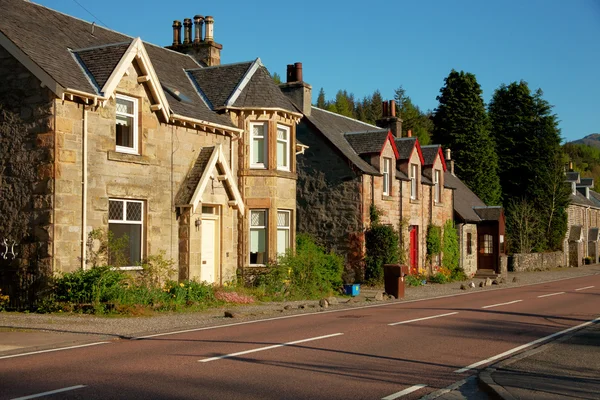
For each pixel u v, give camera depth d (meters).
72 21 23.17
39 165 18.12
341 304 22.97
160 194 21.38
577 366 10.80
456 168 60.22
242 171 25.75
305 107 33.41
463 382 9.65
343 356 11.53
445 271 38.75
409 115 112.88
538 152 62.78
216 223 23.86
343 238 32.25
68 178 18.30
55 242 17.95
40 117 18.19
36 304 17.94
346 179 32.38
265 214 26.28
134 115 20.73
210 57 29.23
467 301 23.97
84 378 9.48
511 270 53.44
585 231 75.19
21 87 18.50
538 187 62.44
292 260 26.05
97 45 22.45
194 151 22.95
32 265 18.09
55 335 13.88
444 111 62.16
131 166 20.30
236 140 25.50
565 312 19.80
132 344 12.95
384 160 34.56
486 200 59.72
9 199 18.50
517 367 10.60
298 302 23.42
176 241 21.97
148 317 17.59
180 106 22.89
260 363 10.77
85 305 17.66
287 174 26.80
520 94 63.88
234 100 25.52
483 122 61.66
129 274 19.80
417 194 37.28
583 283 36.91
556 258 62.06
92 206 18.97
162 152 21.52
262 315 18.86
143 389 8.79
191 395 8.48
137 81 20.62
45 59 18.61
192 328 15.68
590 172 141.88
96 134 19.14
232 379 9.51
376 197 33.16
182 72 26.94
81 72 19.53
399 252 33.16
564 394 8.66
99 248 19.08
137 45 20.20
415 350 12.34
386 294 25.81
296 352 11.88
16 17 20.17
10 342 12.81
